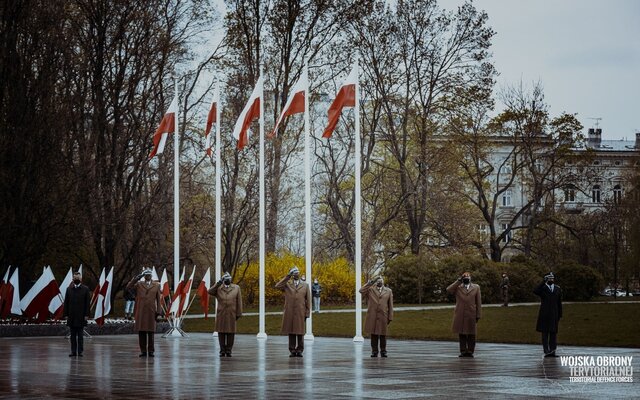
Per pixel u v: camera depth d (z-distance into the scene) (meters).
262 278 36.47
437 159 66.38
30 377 20.41
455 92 64.19
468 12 63.69
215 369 22.30
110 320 43.22
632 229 79.00
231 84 59.62
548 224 85.94
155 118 54.28
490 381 18.86
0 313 39.12
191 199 60.31
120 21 51.31
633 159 91.88
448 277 64.94
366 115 66.19
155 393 16.94
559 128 76.50
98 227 48.84
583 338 32.69
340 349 30.12
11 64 43.03
